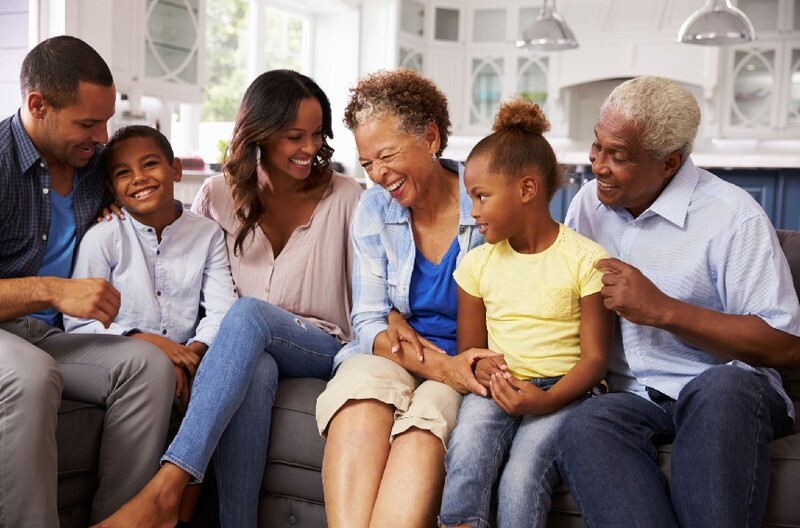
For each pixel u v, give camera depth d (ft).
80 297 5.96
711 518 4.92
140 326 6.92
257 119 6.89
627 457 5.21
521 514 5.32
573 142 25.25
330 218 7.29
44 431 5.59
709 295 5.87
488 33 24.76
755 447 5.05
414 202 6.22
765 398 5.22
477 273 6.08
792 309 5.47
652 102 5.62
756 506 5.01
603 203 6.02
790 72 22.17
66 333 6.68
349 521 5.54
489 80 24.94
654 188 5.91
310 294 7.29
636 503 5.08
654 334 5.92
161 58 14.03
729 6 16.08
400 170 6.05
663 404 5.87
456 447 5.49
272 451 6.33
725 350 5.49
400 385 5.95
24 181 6.47
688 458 5.10
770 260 5.57
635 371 5.99
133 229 6.91
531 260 5.91
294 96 6.89
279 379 6.75
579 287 5.82
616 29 23.30
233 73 19.66
